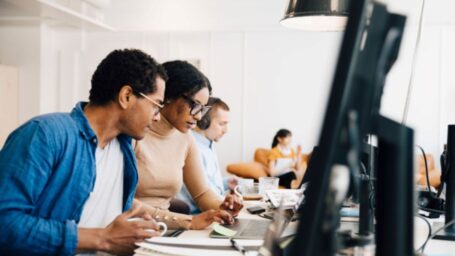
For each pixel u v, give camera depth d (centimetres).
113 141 162
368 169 95
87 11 628
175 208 223
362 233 80
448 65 616
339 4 197
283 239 71
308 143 659
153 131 205
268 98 670
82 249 130
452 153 149
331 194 46
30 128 133
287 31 659
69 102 704
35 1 498
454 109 616
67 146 137
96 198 154
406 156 54
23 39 674
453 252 124
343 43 46
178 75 202
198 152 231
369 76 48
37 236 123
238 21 676
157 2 693
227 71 678
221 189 286
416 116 622
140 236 130
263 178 256
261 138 673
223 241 137
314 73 655
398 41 52
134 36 696
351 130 46
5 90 650
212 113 286
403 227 54
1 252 124
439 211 182
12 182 125
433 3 611
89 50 701
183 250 125
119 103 148
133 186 166
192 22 688
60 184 136
